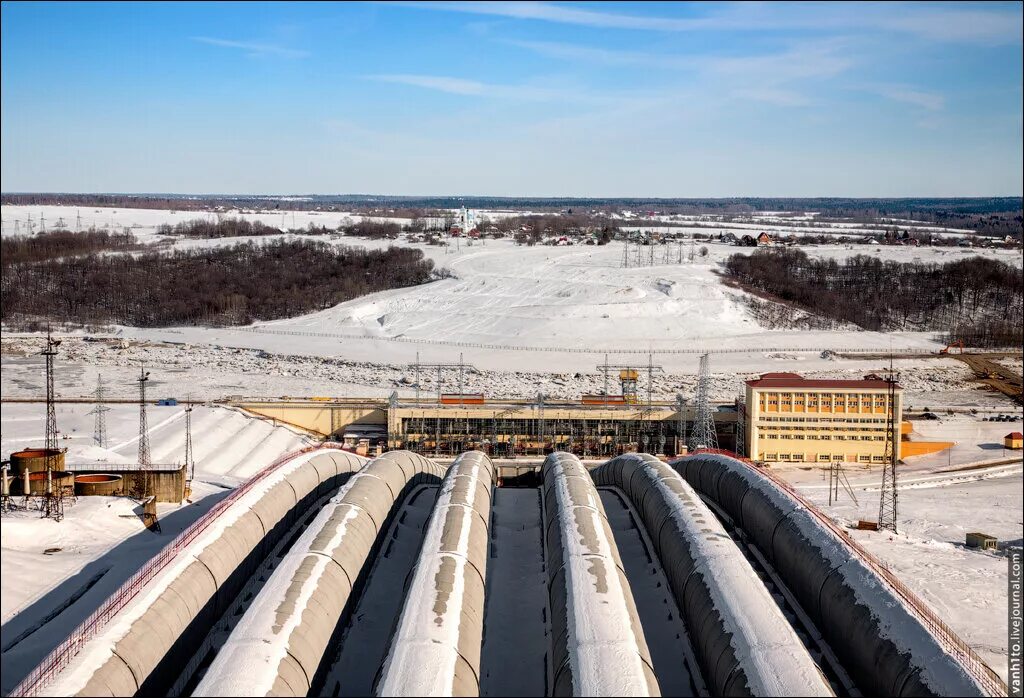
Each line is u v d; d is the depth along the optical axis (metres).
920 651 44.97
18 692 41.44
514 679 52.66
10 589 67.06
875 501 103.81
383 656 45.75
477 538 62.97
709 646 48.22
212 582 56.03
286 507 72.38
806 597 57.91
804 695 40.69
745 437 124.25
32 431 122.56
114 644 45.28
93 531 80.06
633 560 68.50
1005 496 106.06
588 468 115.50
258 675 42.00
